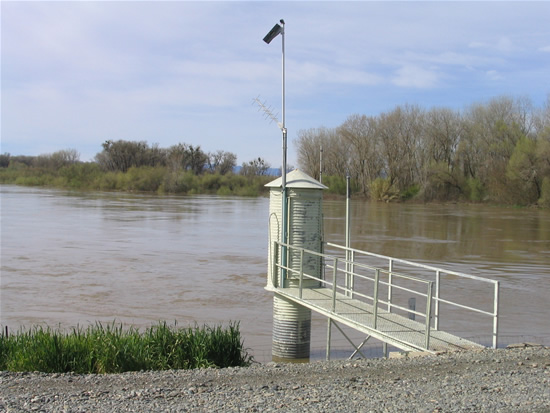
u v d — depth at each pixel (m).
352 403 6.27
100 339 9.95
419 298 19.20
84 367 9.27
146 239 34.44
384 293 19.88
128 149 133.25
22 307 17.12
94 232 37.44
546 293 20.53
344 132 96.44
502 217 60.50
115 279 21.70
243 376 7.77
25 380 7.72
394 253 31.05
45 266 24.23
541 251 32.94
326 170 98.38
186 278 22.17
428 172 88.94
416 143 93.12
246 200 89.38
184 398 6.65
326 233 40.56
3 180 133.62
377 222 51.28
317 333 14.45
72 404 6.46
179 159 118.62
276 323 12.56
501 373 7.47
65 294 18.97
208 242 33.72
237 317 16.34
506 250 33.09
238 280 22.00
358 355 12.49
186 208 64.69
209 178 112.19
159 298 18.66
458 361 8.13
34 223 42.56
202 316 16.44
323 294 12.23
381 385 7.04
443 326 15.52
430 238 38.66
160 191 107.94
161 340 10.23
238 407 6.23
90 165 124.62
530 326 15.77
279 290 12.45
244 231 40.47
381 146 94.44
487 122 87.88
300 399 6.48
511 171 79.38
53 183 123.62
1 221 43.66
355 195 97.12
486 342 13.83
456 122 91.81
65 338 10.13
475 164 89.31
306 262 12.83
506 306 18.22
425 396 6.50
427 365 7.95
